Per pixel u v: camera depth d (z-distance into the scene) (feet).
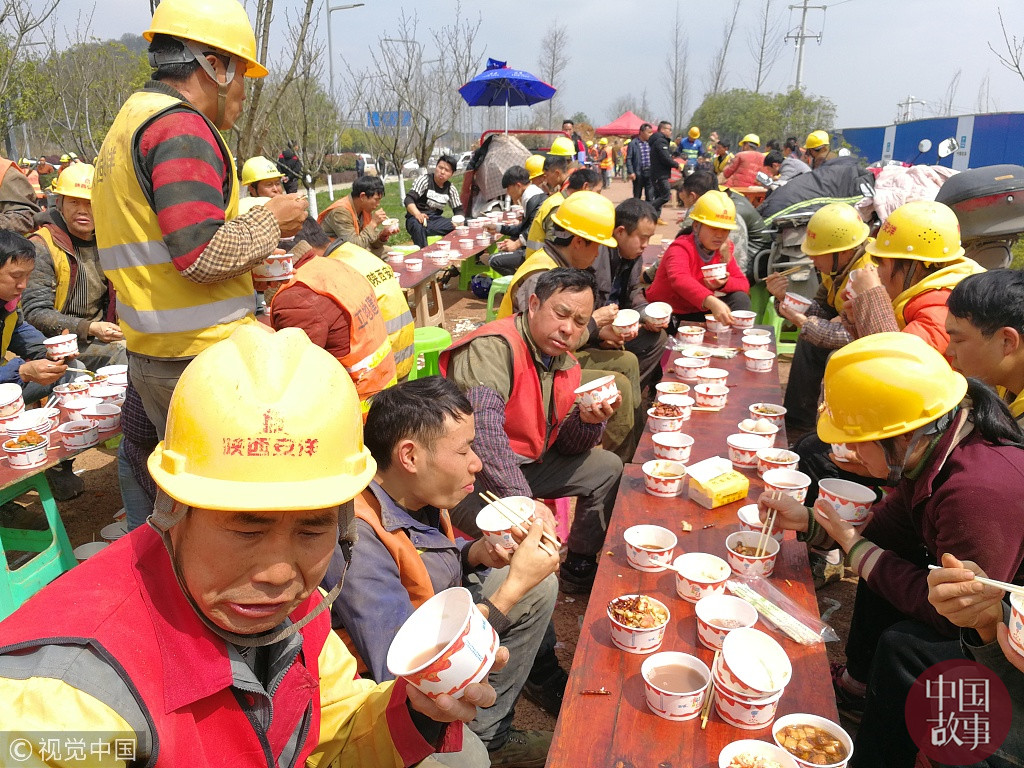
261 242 9.61
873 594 9.63
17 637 3.67
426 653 5.08
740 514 8.68
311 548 3.87
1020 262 28.58
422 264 26.32
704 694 6.06
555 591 8.86
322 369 3.92
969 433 7.23
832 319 17.37
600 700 6.15
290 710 4.53
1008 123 60.03
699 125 139.74
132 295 9.59
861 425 7.34
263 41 18.26
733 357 15.87
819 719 5.75
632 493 9.88
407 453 7.36
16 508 16.12
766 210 26.17
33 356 15.66
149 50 9.69
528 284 14.82
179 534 3.93
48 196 36.01
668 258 18.76
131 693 3.68
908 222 11.85
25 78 34.27
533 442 11.44
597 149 97.09
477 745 6.97
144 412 10.87
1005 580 6.77
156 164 8.95
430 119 55.21
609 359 16.16
